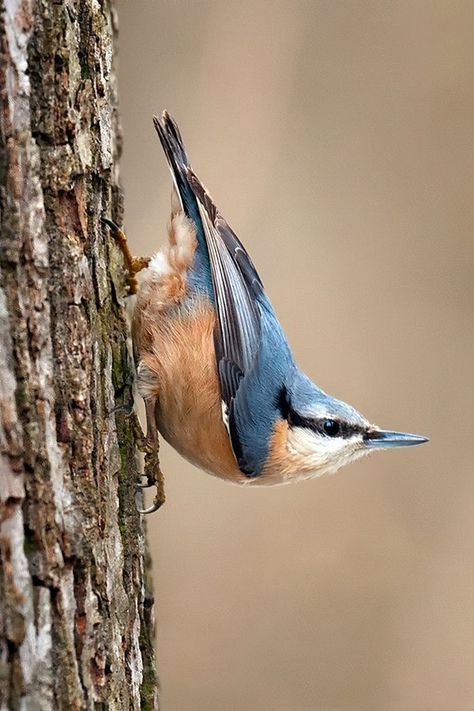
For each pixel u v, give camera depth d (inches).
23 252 205.2
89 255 235.1
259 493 502.6
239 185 532.4
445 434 523.2
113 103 304.0
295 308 534.0
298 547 497.7
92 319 232.2
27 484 201.5
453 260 552.1
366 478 511.5
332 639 475.8
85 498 218.7
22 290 205.0
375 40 561.9
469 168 560.7
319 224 545.6
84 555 215.5
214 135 527.8
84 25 242.1
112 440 245.9
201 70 527.8
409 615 480.4
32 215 207.9
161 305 295.4
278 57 540.4
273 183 538.0
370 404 526.3
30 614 197.0
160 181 503.2
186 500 500.4
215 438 307.6
